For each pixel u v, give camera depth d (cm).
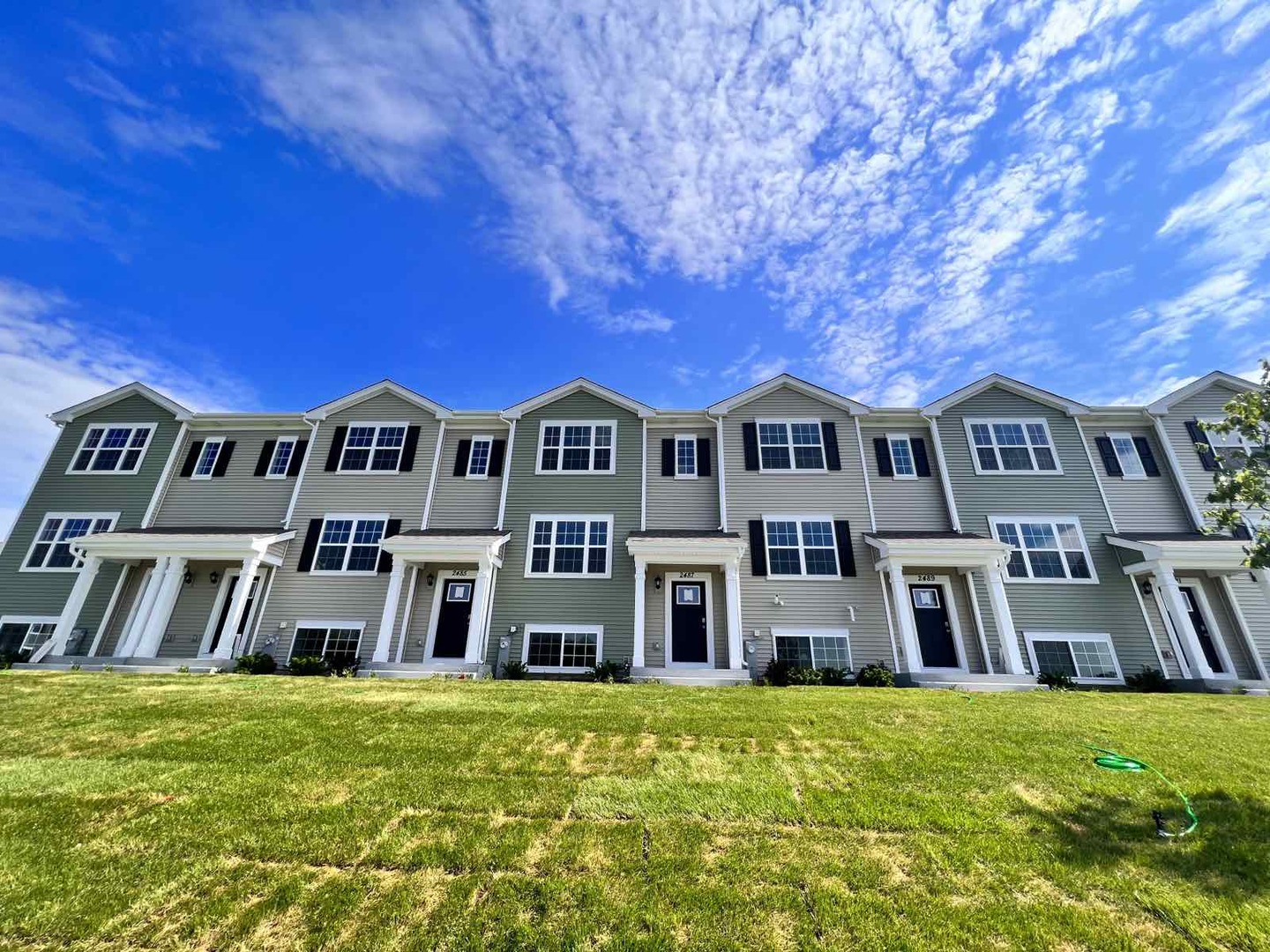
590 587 1584
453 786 514
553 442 1781
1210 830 425
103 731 691
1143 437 1678
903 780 529
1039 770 550
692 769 565
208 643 1584
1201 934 310
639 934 310
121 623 1619
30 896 346
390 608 1497
